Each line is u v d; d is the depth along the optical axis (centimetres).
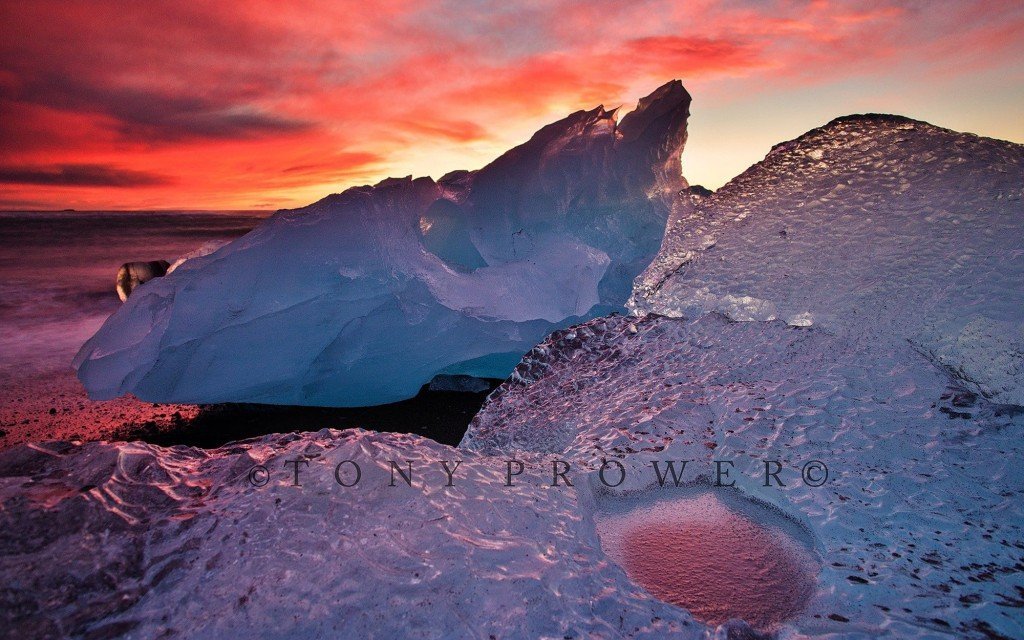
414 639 101
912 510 135
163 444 290
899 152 277
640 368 221
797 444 163
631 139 414
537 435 197
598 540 140
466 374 389
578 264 371
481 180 393
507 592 112
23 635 102
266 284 305
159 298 304
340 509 132
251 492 138
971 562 119
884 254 234
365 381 341
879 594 114
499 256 395
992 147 259
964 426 158
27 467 148
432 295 334
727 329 227
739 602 121
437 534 127
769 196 295
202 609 107
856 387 181
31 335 548
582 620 108
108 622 104
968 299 202
